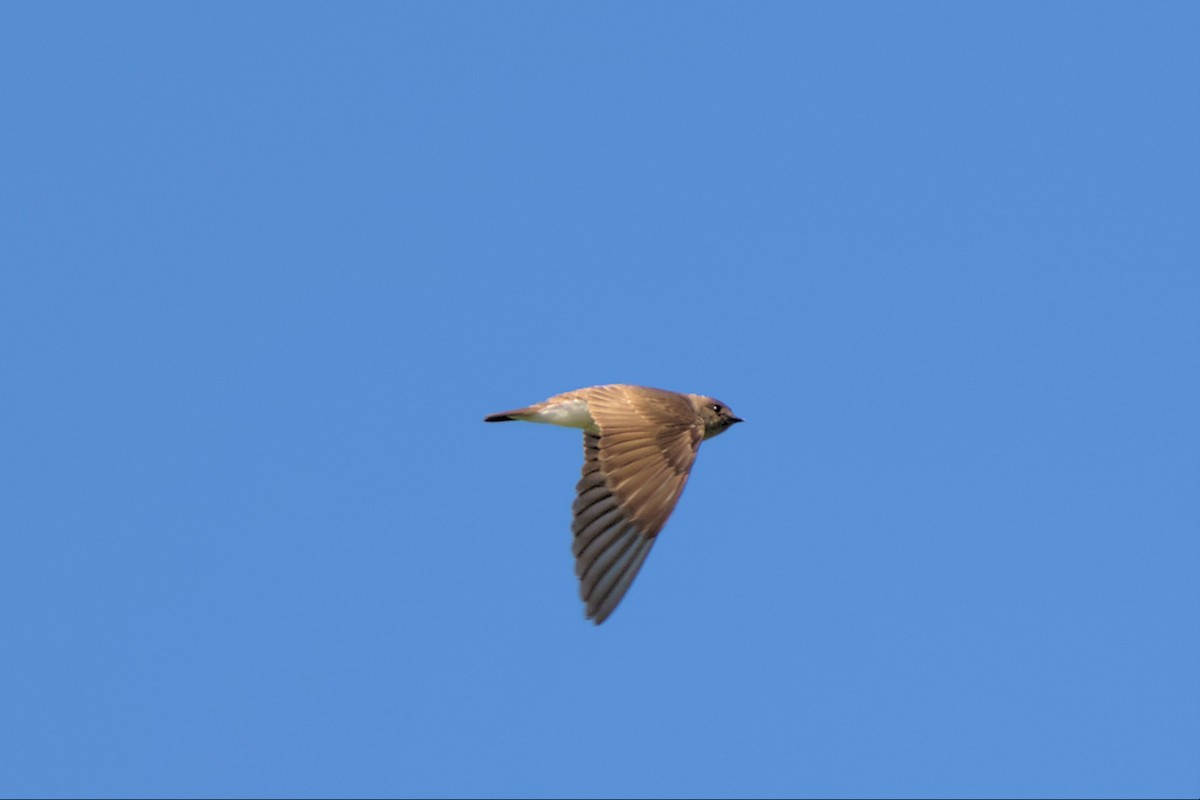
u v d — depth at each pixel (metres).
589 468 16.95
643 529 16.27
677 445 16.91
